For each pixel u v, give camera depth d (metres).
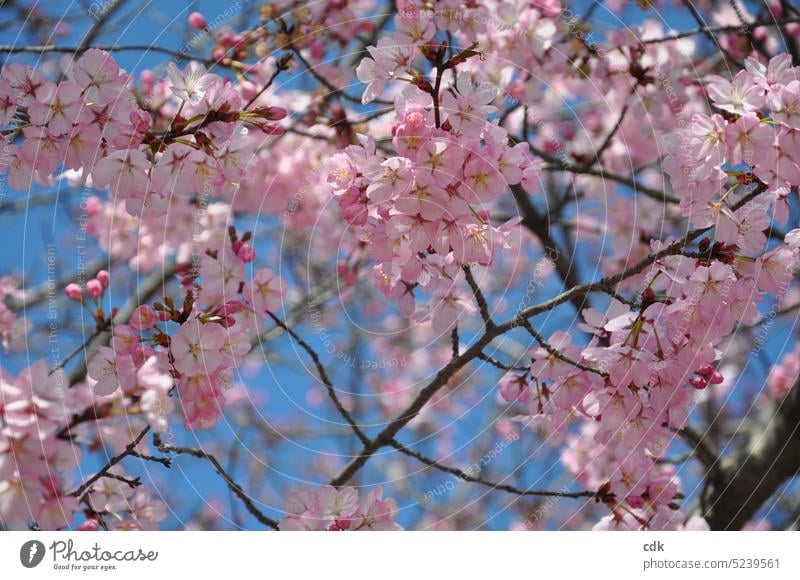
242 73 3.63
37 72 2.63
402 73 2.77
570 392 2.89
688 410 2.79
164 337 2.68
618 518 3.31
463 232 2.57
